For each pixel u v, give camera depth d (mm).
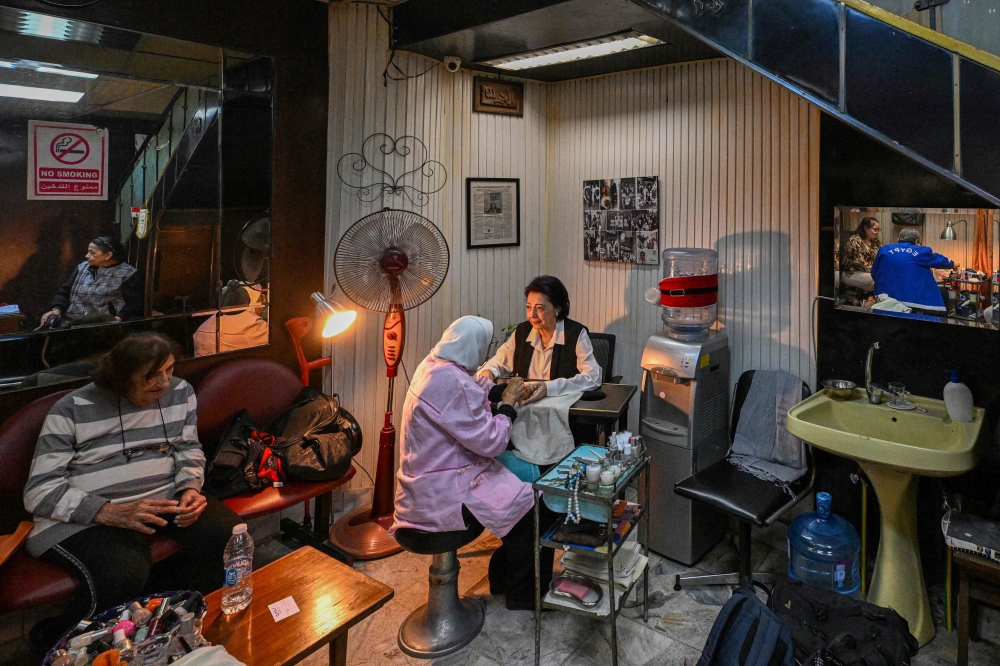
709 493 2564
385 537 2916
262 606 1775
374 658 2260
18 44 2186
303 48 3004
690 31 2061
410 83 3250
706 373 2852
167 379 2270
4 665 2139
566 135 3861
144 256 2564
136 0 2449
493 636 2371
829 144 2723
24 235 2258
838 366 2814
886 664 1795
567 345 2939
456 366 2299
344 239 2779
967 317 2406
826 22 1783
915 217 2504
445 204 3521
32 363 2305
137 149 2504
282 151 2984
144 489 2266
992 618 2451
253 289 2938
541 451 2621
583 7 2473
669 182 3404
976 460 2195
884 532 2463
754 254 3100
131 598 1993
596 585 2203
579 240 3879
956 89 1578
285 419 2781
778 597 2068
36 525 2061
